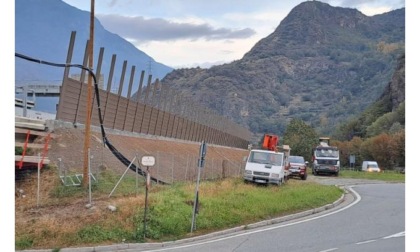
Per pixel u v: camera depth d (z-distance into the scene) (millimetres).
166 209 18688
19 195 20594
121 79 32812
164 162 31484
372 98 191625
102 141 28047
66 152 24797
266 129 169250
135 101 34969
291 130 97062
